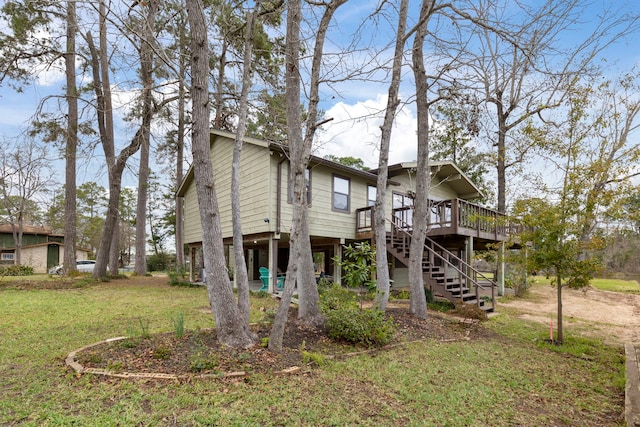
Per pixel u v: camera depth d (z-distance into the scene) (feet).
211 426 10.57
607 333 27.76
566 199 23.48
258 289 43.83
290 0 22.48
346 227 44.04
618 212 21.80
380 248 26.63
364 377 15.30
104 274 50.70
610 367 18.75
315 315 22.76
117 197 51.62
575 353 21.11
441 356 19.01
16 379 13.53
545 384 15.90
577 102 25.23
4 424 10.27
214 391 12.78
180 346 16.66
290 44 23.08
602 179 22.70
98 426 10.15
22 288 40.47
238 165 20.06
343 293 26.71
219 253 17.61
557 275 23.81
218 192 47.57
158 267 111.24
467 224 39.93
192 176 52.49
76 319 24.57
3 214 86.69
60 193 105.09
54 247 96.58
